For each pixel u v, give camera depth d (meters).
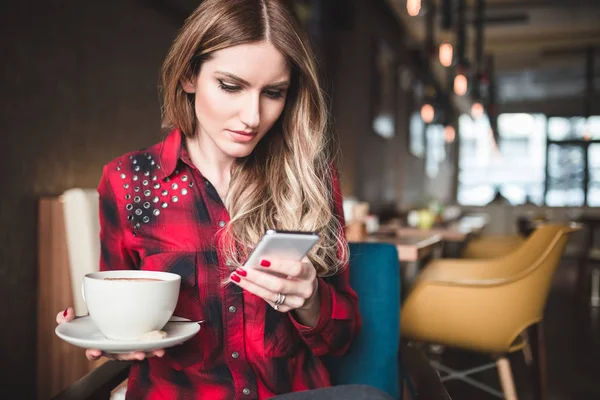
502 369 2.07
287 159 1.01
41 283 2.16
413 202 8.67
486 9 7.16
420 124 9.02
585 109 12.19
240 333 0.95
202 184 0.99
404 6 6.75
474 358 3.27
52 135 2.26
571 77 11.30
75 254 1.80
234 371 0.94
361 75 5.72
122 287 0.68
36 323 2.17
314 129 1.01
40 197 2.19
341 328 0.98
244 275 0.75
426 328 2.13
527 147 13.42
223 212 0.98
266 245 0.71
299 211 0.99
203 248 0.96
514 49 9.09
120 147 2.80
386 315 1.22
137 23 2.92
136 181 0.99
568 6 7.04
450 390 2.73
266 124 0.89
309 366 1.02
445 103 7.21
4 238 2.00
